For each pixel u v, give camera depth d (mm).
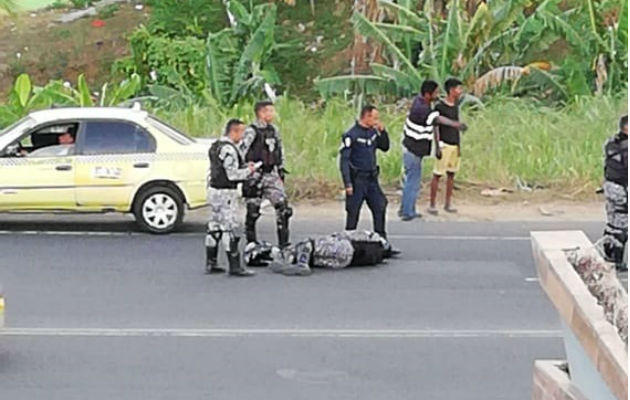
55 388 9602
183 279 14289
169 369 10219
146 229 17891
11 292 13445
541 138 24000
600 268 5570
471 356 10711
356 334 11516
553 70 29938
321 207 21375
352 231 15516
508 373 10133
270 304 12875
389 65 29891
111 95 31422
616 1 29078
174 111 28234
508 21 28172
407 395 9469
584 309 5152
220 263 15422
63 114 17984
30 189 17609
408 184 19578
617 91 28625
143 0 40844
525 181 22828
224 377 9977
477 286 13945
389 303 12953
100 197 17750
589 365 5191
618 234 14172
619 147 14172
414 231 18500
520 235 18219
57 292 13461
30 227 18547
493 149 23641
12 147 17750
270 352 10805
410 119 19422
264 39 30797
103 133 17906
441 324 11961
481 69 28797
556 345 11102
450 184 20219
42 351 10789
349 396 9438
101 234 17891
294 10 38062
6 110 27375
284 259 14789
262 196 15383
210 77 30453
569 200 21828
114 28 39156
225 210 14438
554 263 5512
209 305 12797
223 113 26938
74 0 41938
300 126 24875
